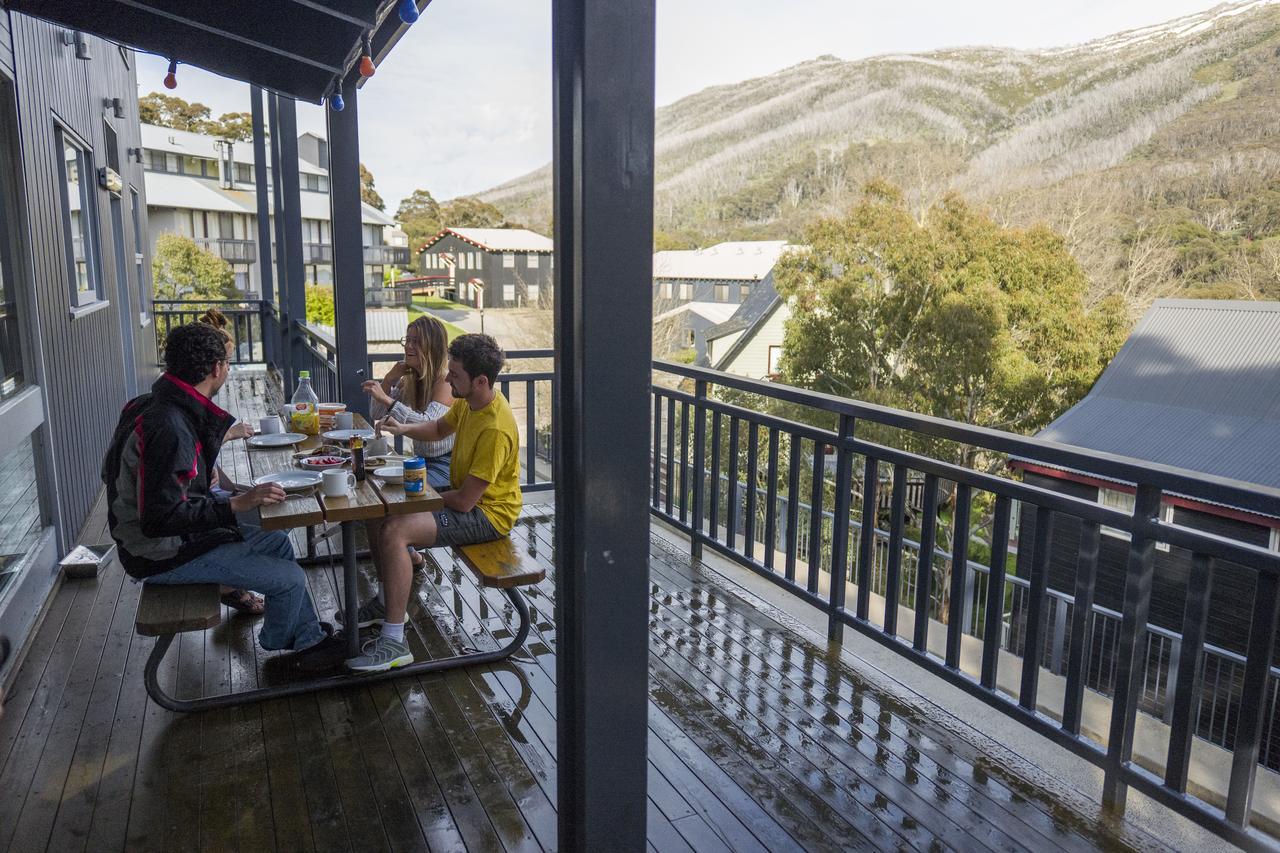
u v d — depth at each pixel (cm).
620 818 180
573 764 181
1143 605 214
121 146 891
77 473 477
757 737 262
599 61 152
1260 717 191
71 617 345
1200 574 200
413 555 397
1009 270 3347
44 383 395
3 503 326
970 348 3238
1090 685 714
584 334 159
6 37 385
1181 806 207
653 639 334
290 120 867
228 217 5109
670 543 459
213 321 501
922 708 283
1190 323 2928
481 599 369
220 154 5259
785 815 224
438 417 393
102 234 680
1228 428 2566
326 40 384
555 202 164
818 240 3516
